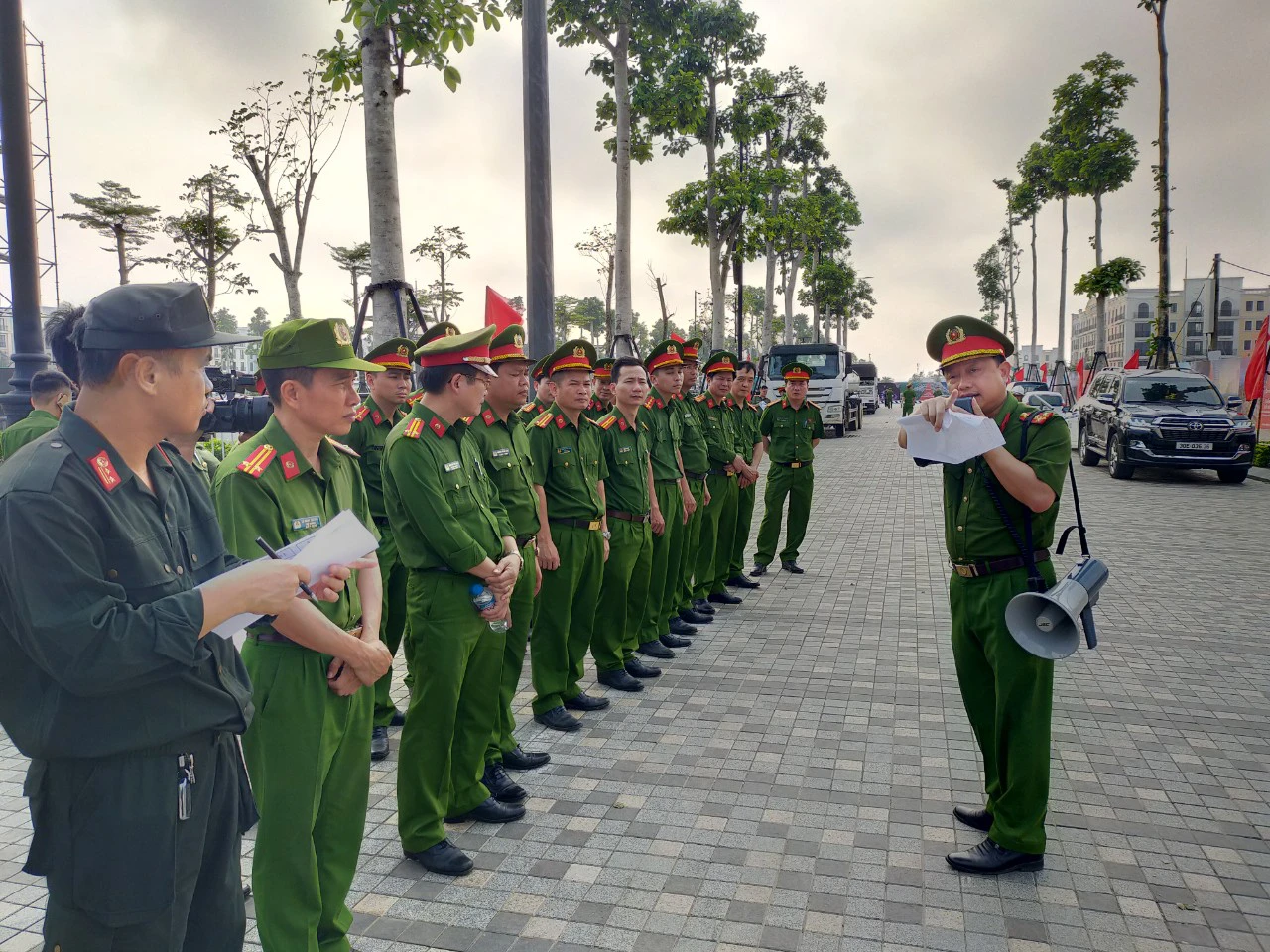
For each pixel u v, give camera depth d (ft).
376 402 17.24
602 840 12.19
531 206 25.95
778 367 92.27
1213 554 31.37
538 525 15.25
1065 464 11.14
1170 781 13.87
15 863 11.78
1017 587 11.30
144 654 5.62
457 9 22.44
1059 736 15.65
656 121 68.13
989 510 11.46
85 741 5.82
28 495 5.56
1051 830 12.39
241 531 8.24
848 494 50.29
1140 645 20.98
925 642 21.63
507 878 11.27
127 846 5.93
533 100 25.57
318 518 8.98
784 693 18.02
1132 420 52.90
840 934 10.00
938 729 16.06
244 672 7.09
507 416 14.96
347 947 9.23
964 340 11.42
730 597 25.98
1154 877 11.16
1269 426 61.52
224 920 6.78
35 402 16.47
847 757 14.88
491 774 13.48
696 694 18.03
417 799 11.51
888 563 31.37
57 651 5.45
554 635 16.30
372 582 9.73
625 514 18.24
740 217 82.48
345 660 8.34
